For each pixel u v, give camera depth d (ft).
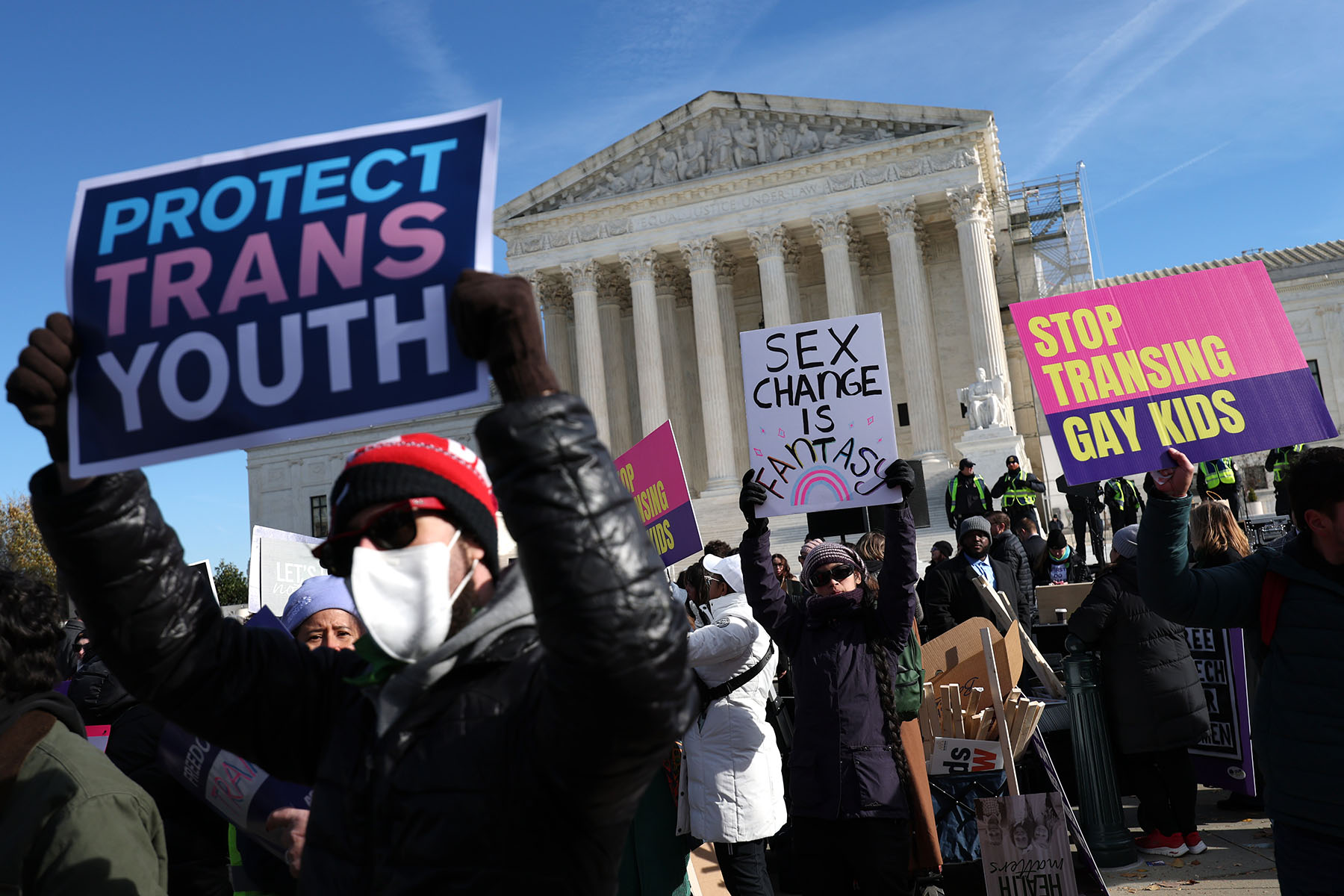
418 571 6.65
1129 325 17.61
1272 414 16.99
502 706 6.48
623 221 167.94
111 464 6.94
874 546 39.75
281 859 12.07
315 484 205.77
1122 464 17.07
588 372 165.27
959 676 25.48
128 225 7.41
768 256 160.86
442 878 6.16
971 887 24.66
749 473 22.44
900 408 173.27
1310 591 13.05
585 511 5.65
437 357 6.66
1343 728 12.50
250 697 7.68
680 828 21.86
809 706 19.30
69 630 32.27
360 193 7.13
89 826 9.05
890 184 156.66
